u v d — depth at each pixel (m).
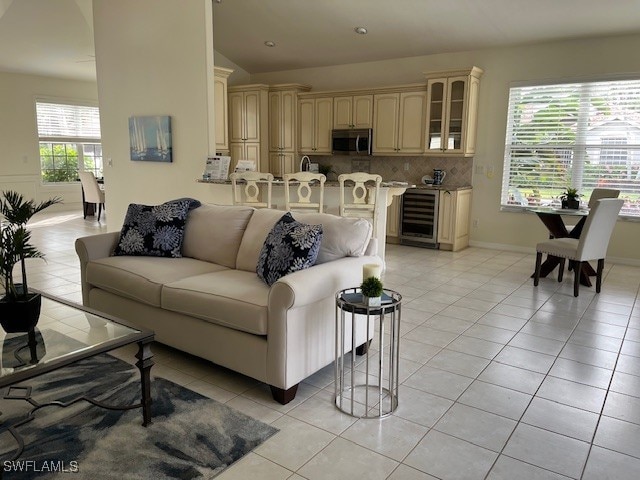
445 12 5.66
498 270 5.52
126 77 6.39
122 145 6.66
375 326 3.71
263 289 2.75
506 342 3.43
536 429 2.36
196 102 5.76
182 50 5.77
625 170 5.81
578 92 5.96
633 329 3.69
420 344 3.38
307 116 7.78
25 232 2.42
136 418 2.39
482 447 2.21
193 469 2.03
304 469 2.04
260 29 6.94
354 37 6.73
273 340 2.49
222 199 5.75
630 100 5.67
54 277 5.03
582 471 2.05
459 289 4.74
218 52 7.93
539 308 4.17
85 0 6.57
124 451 2.13
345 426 2.36
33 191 9.53
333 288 2.68
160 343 3.34
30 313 2.34
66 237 7.22
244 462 2.08
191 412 2.46
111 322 2.43
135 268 3.24
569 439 2.28
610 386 2.80
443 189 6.51
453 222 6.52
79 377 2.82
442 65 6.84
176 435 2.26
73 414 2.42
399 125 6.95
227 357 2.71
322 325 2.70
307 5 6.09
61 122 9.84
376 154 7.21
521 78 6.27
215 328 2.75
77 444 2.18
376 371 2.96
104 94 6.71
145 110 6.29
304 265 2.73
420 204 6.79
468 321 3.85
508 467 2.07
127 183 6.73
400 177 7.38
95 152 10.49
